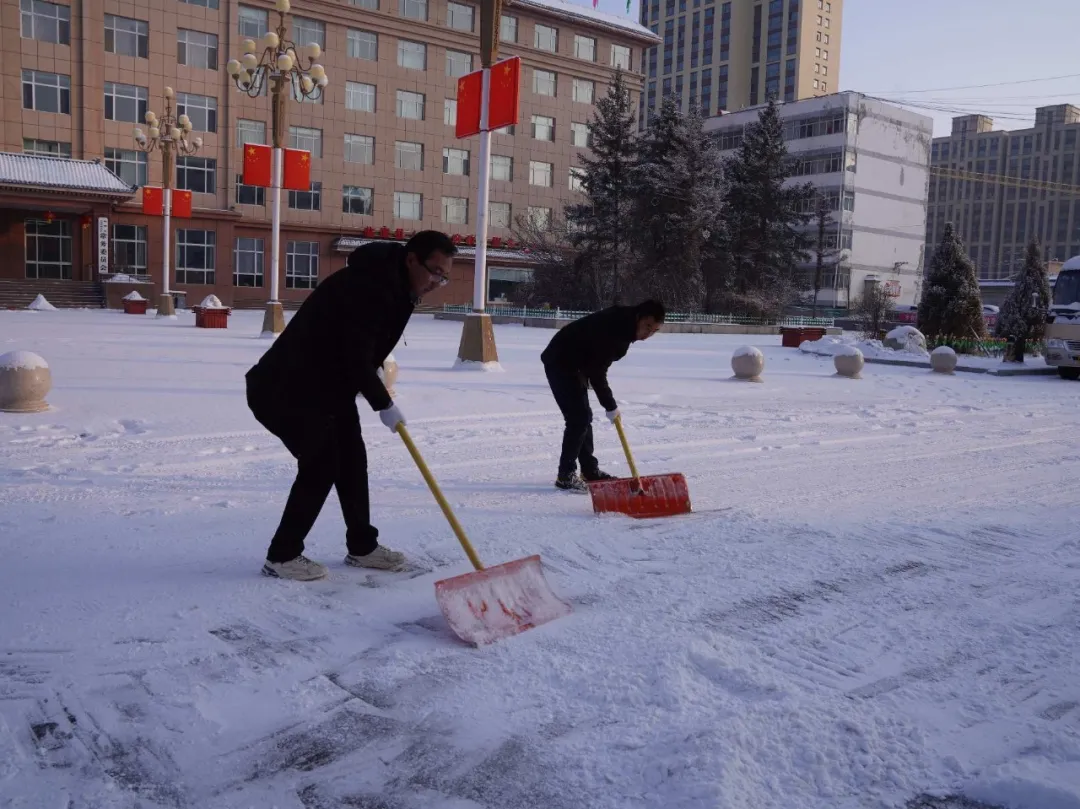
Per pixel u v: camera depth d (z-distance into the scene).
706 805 2.13
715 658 3.03
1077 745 2.48
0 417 7.93
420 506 5.31
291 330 3.71
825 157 74.69
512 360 16.75
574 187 53.25
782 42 106.75
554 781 2.27
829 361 21.06
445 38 47.78
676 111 36.75
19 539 4.25
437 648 3.12
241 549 4.23
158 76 40.09
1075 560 4.54
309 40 44.22
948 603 3.79
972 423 10.72
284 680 2.82
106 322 26.17
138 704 2.62
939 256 25.48
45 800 2.12
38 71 37.56
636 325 5.48
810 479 6.67
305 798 2.18
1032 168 139.50
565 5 52.56
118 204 38.28
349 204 45.84
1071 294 19.17
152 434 7.46
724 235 38.38
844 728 2.55
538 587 3.55
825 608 3.68
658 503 5.33
